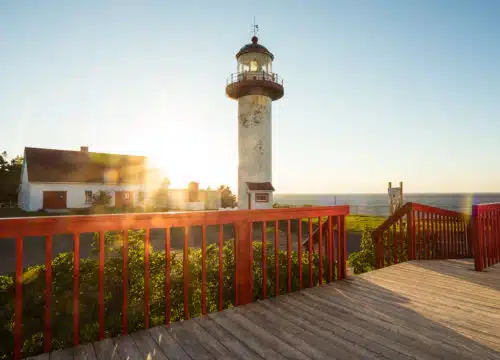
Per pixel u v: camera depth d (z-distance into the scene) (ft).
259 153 81.10
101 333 8.79
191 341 8.71
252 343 8.61
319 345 8.53
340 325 9.84
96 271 14.05
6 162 137.08
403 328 9.66
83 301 13.06
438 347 8.46
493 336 9.14
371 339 8.91
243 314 10.67
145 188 110.52
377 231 21.57
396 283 14.57
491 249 18.44
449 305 11.71
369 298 12.41
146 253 9.58
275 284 13.74
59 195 94.68
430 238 21.39
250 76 81.51
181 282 14.56
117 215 8.95
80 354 8.00
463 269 17.31
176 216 10.00
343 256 15.53
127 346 8.42
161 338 8.89
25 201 100.53
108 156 116.26
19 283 7.56
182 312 13.82
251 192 78.48
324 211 14.49
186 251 10.30
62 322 12.17
